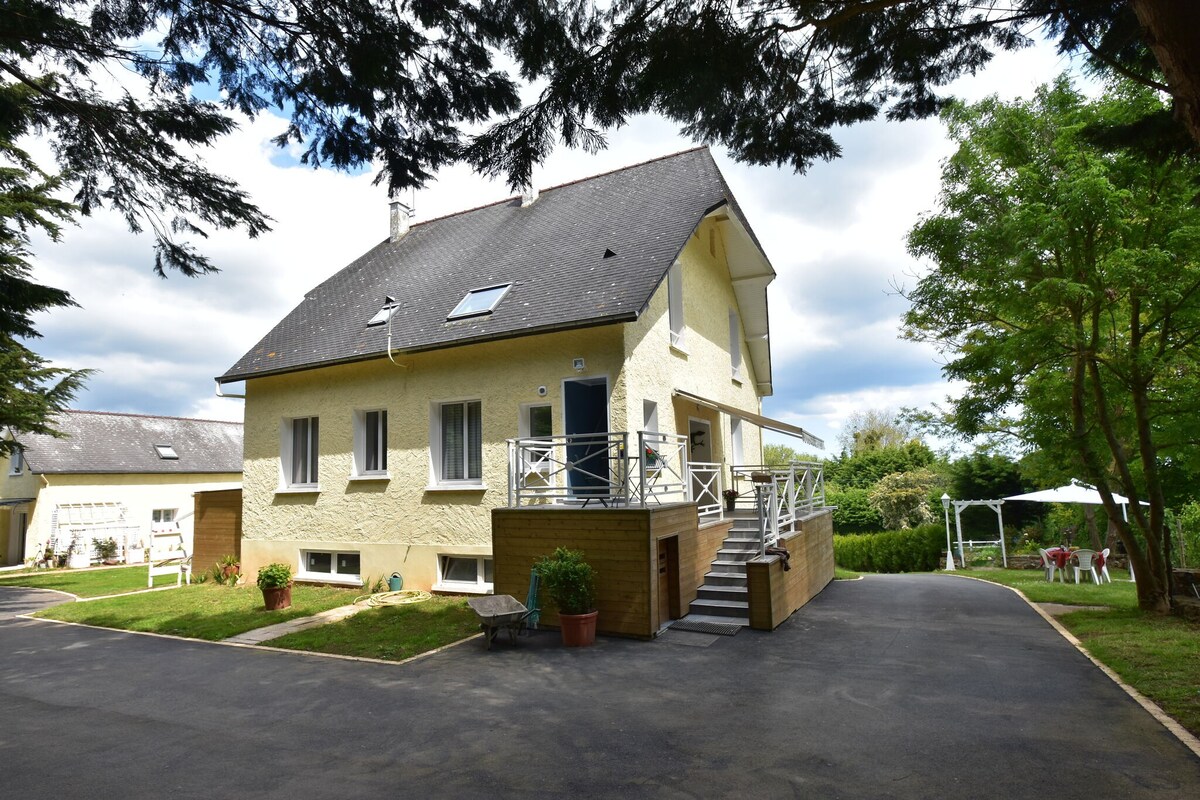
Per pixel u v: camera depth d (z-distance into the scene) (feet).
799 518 49.88
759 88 22.04
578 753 20.18
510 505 40.88
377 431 53.72
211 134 24.84
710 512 50.88
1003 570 78.69
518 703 25.13
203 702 26.45
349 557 54.08
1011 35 20.89
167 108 24.09
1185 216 36.17
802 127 23.75
